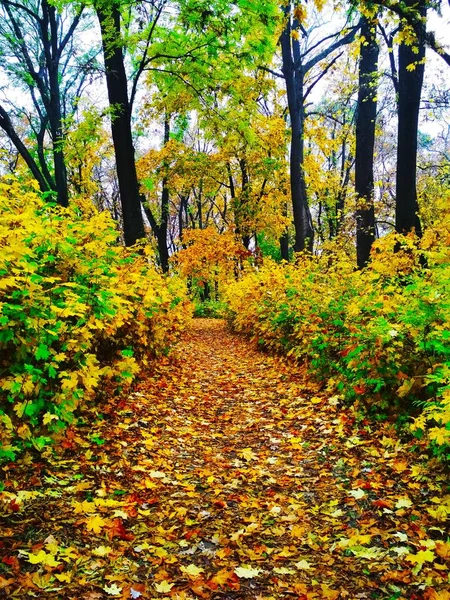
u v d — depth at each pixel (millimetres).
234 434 5410
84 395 4633
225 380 8547
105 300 4309
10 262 3451
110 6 12250
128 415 5246
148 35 13492
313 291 8375
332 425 5098
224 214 34500
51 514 2984
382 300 5297
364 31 12406
